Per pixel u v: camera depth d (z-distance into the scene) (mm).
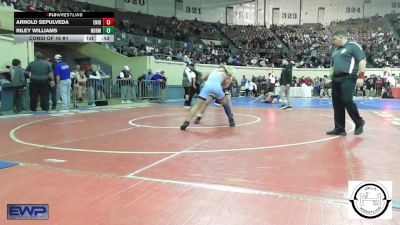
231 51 32812
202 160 4566
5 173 3898
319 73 30047
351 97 6547
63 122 8953
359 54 6383
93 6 28812
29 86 12320
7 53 13383
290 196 3141
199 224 2561
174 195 3178
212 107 14273
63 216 2703
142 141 6023
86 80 15008
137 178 3713
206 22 37438
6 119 9703
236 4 39469
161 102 18125
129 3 32750
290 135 6707
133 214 2742
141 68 20453
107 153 5008
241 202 3000
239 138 6344
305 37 37750
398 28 36875
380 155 4871
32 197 3117
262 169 4098
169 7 35969
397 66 30453
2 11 16219
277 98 18469
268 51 34000
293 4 40531
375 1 40250
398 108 14203
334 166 4234
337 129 6777
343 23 39906
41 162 4430
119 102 16984
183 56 25016
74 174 3869
